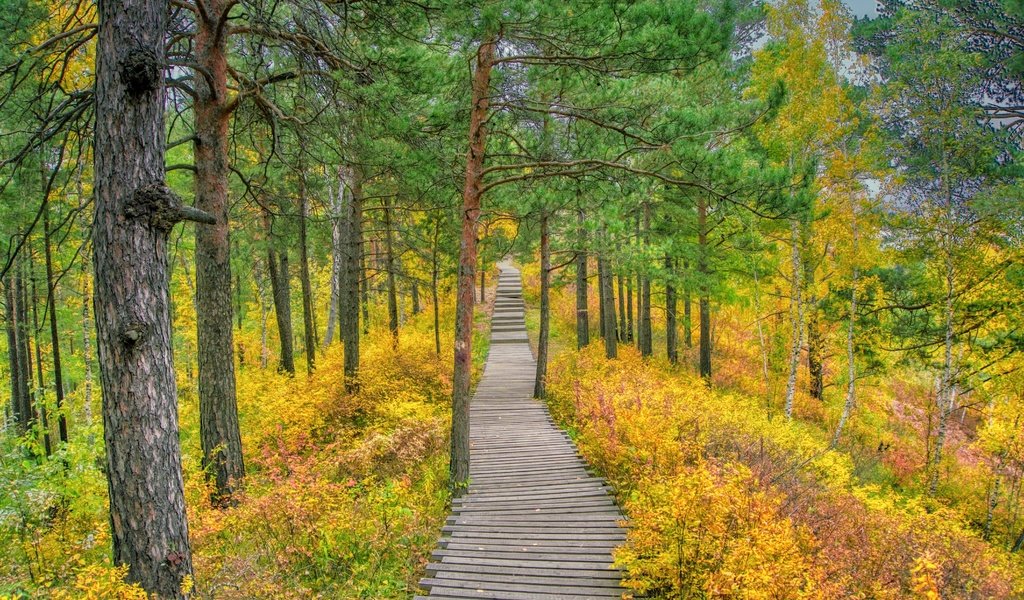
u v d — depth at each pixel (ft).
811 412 59.67
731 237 52.21
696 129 24.73
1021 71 42.45
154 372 13.97
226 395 25.73
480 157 28.71
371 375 46.44
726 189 24.95
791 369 51.78
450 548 22.54
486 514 25.94
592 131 31.37
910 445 51.39
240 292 79.51
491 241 60.29
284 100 33.55
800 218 25.27
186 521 14.93
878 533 23.44
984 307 43.70
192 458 27.86
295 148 34.40
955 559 22.40
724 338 81.56
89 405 55.42
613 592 19.07
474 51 28.22
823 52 45.01
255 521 22.26
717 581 16.29
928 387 61.11
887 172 44.80
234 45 29.76
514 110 33.09
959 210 43.21
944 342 47.19
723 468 24.17
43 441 45.96
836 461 33.76
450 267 63.00
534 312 107.96
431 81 26.00
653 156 28.48
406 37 24.84
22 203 32.30
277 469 26.03
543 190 34.01
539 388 51.52
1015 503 39.75
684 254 50.26
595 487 29.27
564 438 39.06
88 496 23.39
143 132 13.61
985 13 43.78
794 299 51.03
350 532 22.82
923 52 43.42
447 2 21.93
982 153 42.29
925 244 45.27
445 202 39.96
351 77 26.00
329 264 92.63
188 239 62.95
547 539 23.17
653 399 36.47
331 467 29.91
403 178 31.71
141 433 13.79
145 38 13.35
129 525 13.85
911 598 18.43
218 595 17.38
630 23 23.39
